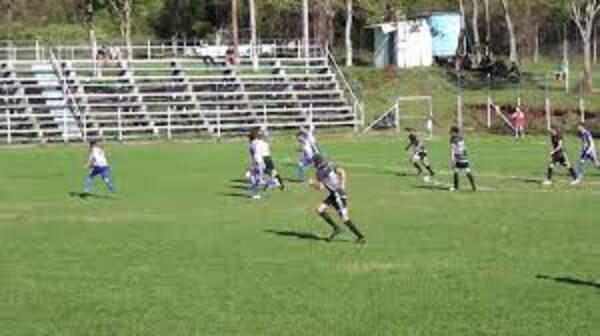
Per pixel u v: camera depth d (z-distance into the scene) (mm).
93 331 15320
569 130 65688
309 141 39312
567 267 20141
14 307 16984
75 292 18188
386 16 88250
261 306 16812
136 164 46594
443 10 105688
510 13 101188
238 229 26109
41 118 61719
